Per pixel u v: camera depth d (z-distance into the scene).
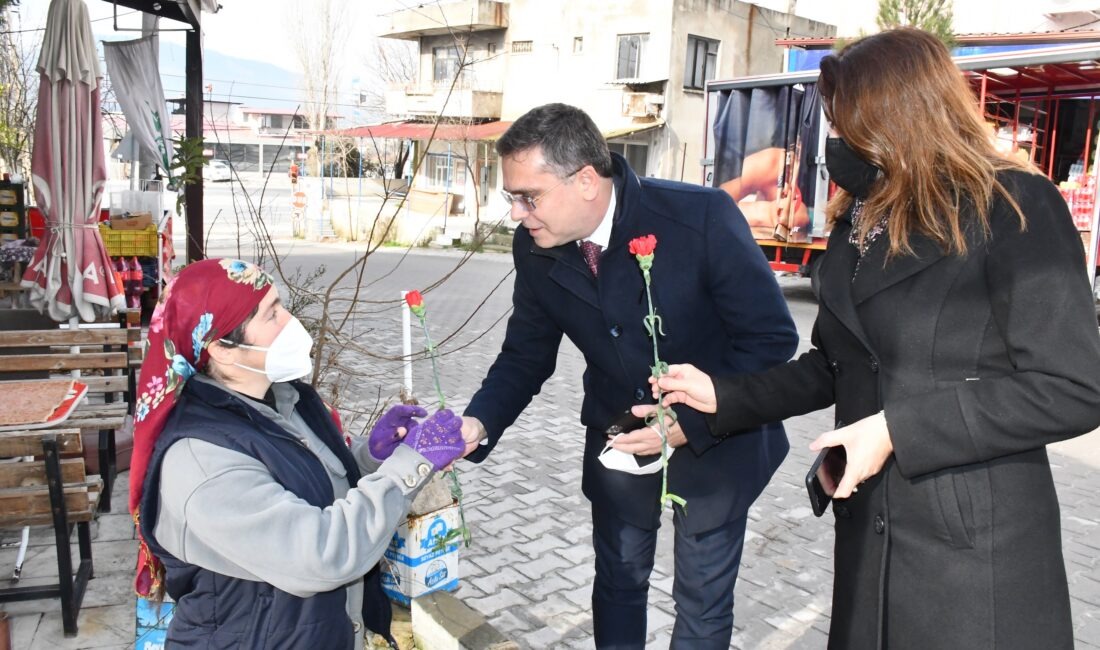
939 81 1.54
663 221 2.29
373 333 9.50
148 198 10.80
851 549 1.73
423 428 1.80
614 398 2.52
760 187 11.56
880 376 1.63
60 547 3.19
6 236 9.00
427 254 20.86
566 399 7.05
